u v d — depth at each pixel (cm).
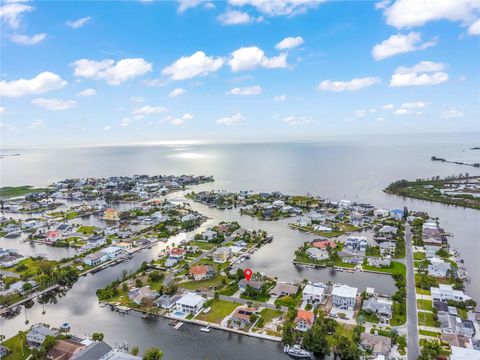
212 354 13175
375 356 12550
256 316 15400
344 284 18875
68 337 14200
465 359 11850
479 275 19575
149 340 14175
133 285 19338
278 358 12938
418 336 13775
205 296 17525
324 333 13775
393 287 18400
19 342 14238
